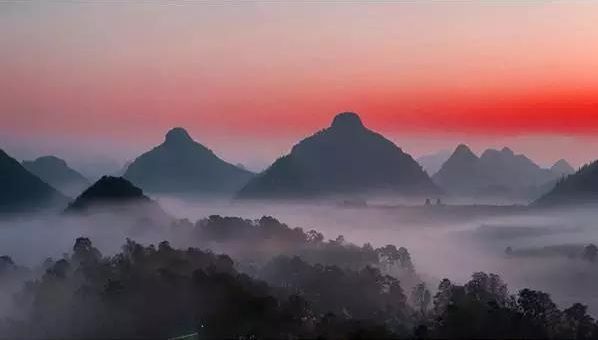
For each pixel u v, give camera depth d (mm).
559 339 86875
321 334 89688
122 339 100688
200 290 106562
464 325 87125
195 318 103562
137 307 105188
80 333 102938
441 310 103750
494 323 86938
